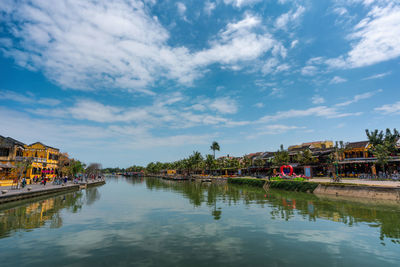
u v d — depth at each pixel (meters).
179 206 28.50
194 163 130.00
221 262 11.42
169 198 37.03
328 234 16.02
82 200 34.06
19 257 11.96
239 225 18.56
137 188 60.78
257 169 89.38
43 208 26.45
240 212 24.00
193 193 45.19
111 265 10.98
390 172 45.56
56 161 66.12
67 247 13.48
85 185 57.75
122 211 25.03
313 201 30.91
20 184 40.19
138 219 20.92
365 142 56.00
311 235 15.81
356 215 21.62
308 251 12.90
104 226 18.34
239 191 48.22
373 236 15.49
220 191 48.84
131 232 16.64
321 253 12.60
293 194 40.38
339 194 35.66
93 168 112.19
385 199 29.70
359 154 55.69
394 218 20.25
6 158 47.22
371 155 53.31
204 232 16.61
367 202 28.66
